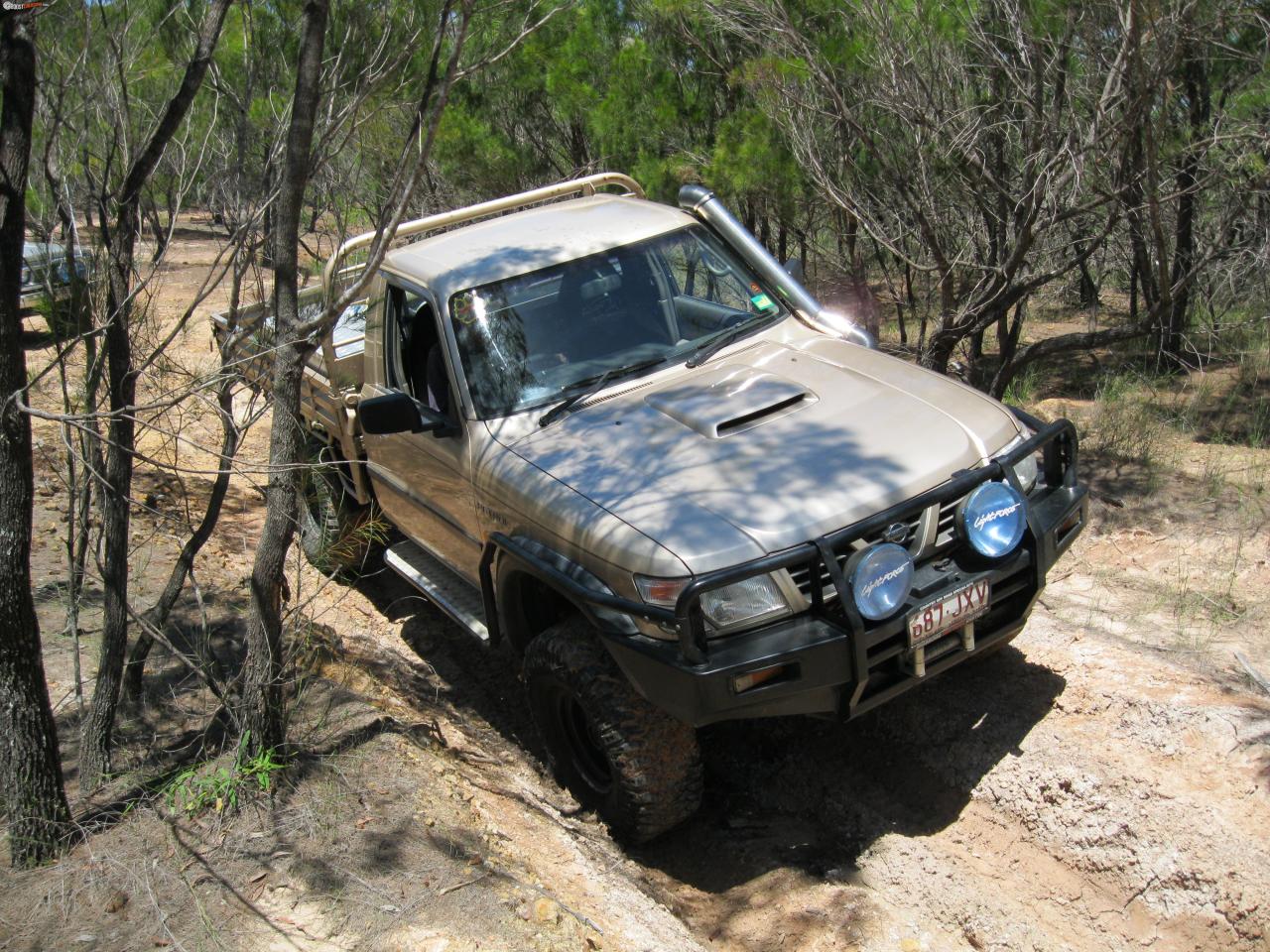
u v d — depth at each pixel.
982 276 7.29
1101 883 3.73
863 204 7.71
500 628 4.71
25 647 3.39
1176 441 7.32
